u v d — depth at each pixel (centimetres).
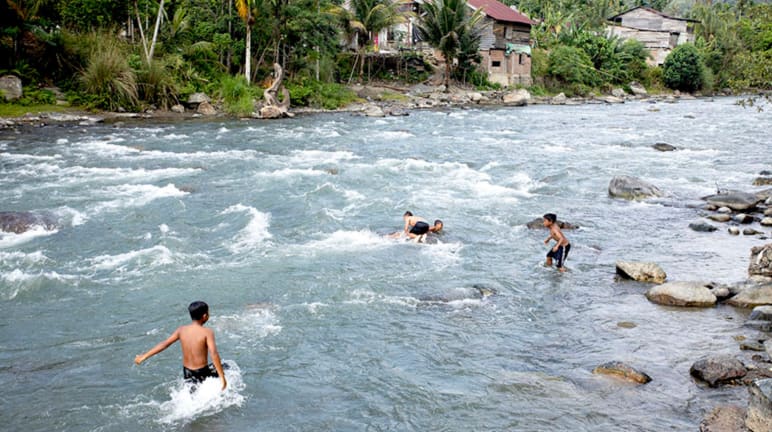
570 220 1584
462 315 991
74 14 3688
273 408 722
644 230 1506
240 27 4247
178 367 818
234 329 923
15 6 3312
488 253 1312
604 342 895
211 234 1405
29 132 2870
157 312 986
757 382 633
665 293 1046
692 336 911
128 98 3603
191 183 1912
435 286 1112
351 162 2339
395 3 5359
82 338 900
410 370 811
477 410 714
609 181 2064
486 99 5562
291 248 1316
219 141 2819
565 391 752
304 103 4369
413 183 1984
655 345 882
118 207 1616
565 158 2525
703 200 1808
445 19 5331
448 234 1442
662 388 756
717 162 2452
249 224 1465
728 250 1344
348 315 982
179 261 1216
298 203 1692
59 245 1310
